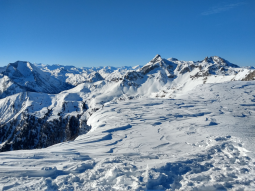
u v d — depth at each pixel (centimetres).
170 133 1288
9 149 8638
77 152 982
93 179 681
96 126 1688
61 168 771
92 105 11350
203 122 1475
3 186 613
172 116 1773
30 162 815
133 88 18062
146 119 1698
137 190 590
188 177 679
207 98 2678
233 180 650
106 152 990
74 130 9281
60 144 1165
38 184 634
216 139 1055
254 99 2412
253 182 625
